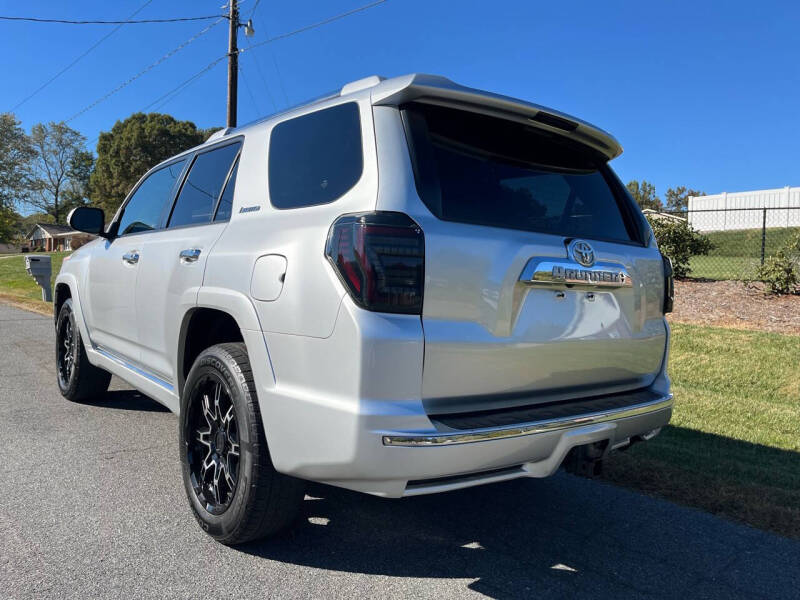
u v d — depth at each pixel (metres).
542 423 2.43
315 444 2.34
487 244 2.43
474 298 2.37
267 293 2.58
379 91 2.54
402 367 2.21
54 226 81.19
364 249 2.24
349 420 2.21
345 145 2.60
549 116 2.75
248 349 2.67
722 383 6.36
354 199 2.41
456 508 3.46
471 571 2.77
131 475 3.78
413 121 2.51
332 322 2.29
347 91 2.82
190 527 3.11
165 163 4.31
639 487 3.79
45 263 14.37
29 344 8.59
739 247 17.22
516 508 3.48
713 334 7.77
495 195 2.61
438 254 2.30
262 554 2.86
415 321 2.25
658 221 11.77
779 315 8.66
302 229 2.54
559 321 2.63
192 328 3.29
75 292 5.05
